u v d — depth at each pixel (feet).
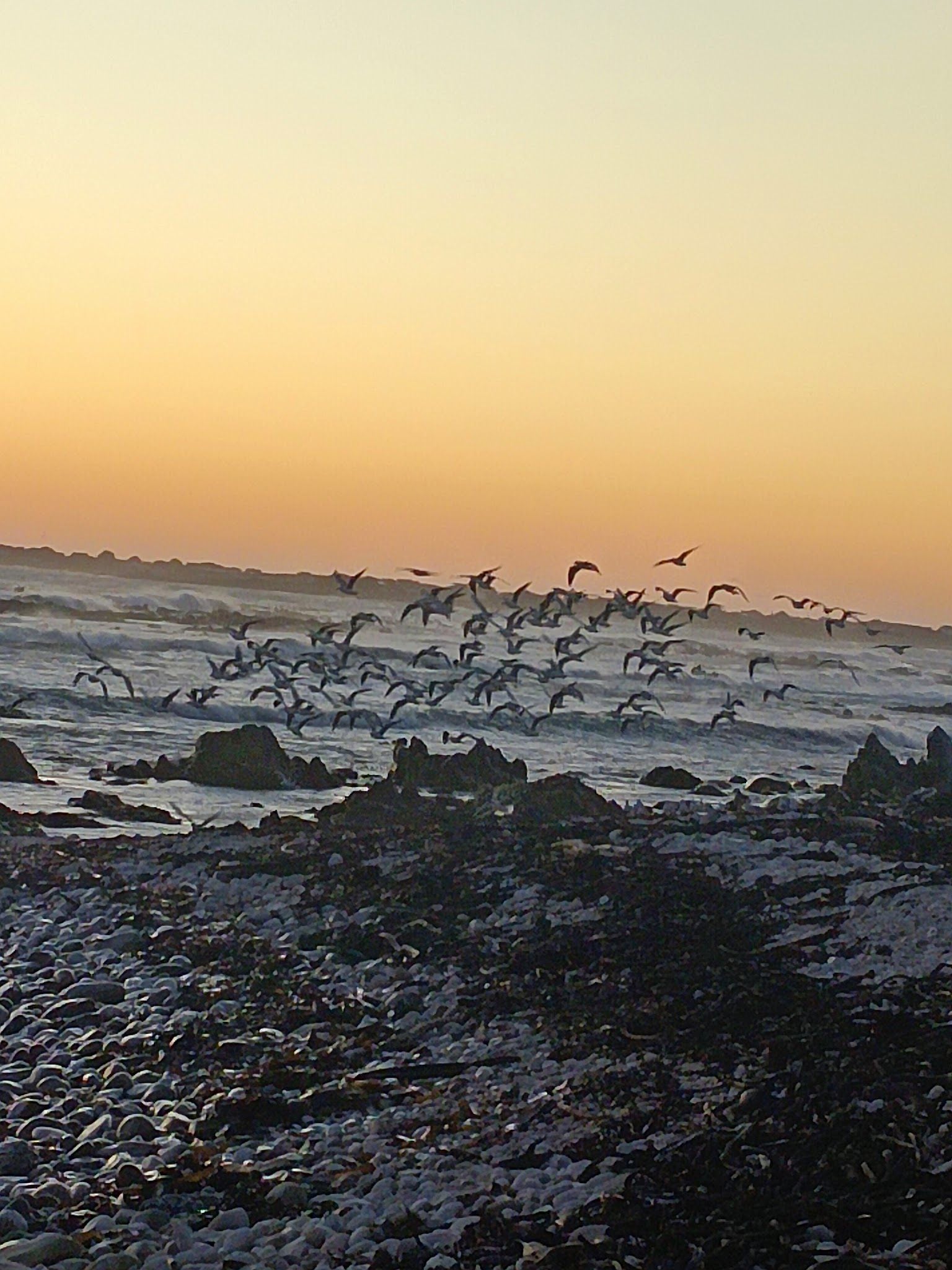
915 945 70.08
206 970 77.66
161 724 195.72
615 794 159.22
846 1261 41.29
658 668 164.66
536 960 73.41
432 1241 45.80
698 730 231.91
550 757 194.18
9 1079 62.08
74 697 204.95
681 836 93.15
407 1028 68.13
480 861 92.27
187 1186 51.06
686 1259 42.65
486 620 158.61
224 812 138.21
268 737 158.10
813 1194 46.42
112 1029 68.85
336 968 76.69
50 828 122.93
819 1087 54.70
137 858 102.94
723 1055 60.23
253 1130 57.00
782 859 86.07
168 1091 61.16
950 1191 45.62
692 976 68.64
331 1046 66.59
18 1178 51.85
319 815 125.29
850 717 267.39
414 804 126.11
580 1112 56.39
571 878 85.66
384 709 220.02
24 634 269.85
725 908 77.71
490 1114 57.52
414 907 84.43
